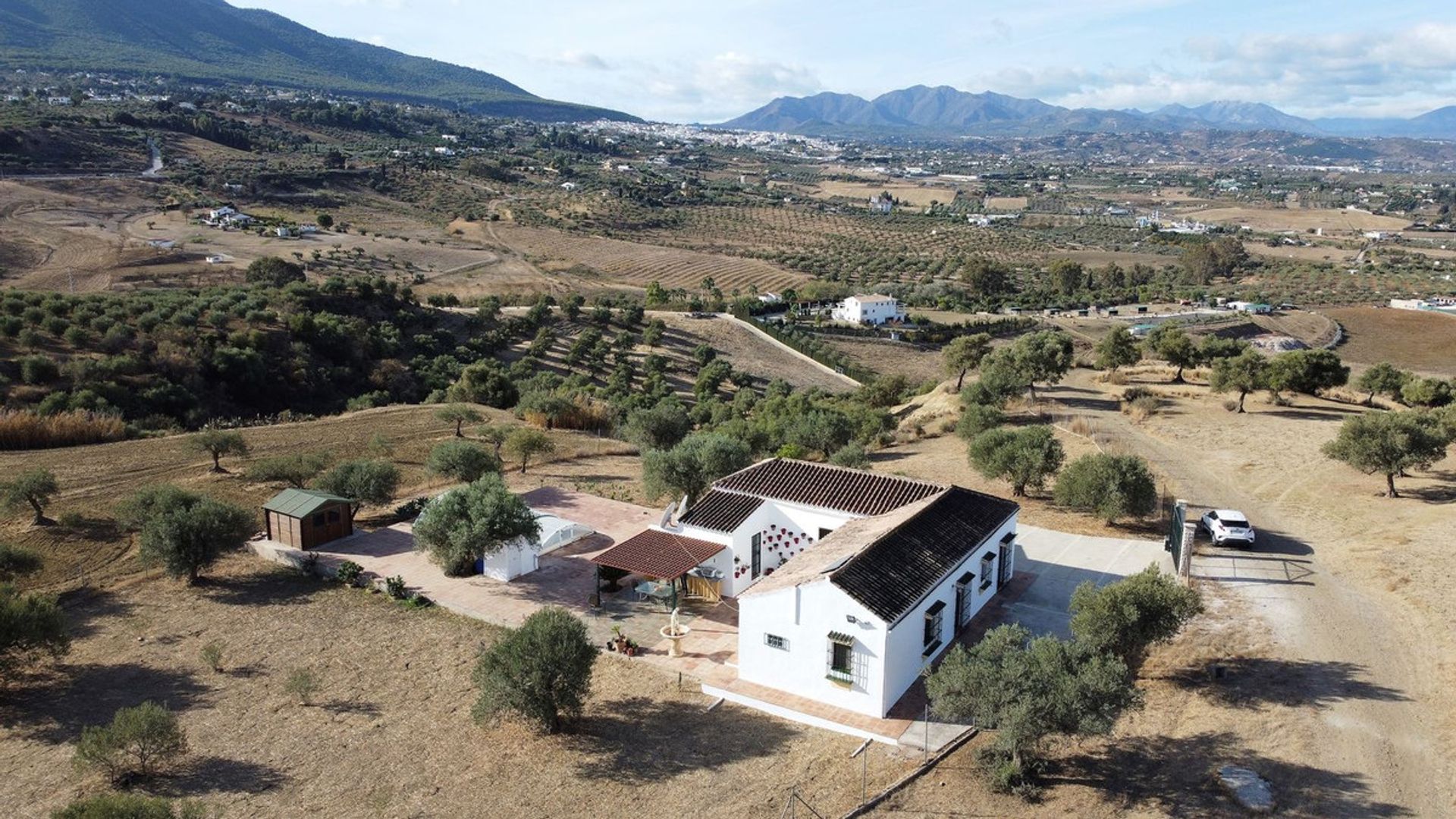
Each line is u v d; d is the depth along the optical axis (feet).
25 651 79.71
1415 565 96.02
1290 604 90.12
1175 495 128.47
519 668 70.74
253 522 111.04
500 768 68.49
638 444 171.01
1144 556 107.04
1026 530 117.08
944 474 142.72
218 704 78.02
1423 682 73.10
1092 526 118.01
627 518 126.52
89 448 151.23
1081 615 75.00
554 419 196.24
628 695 79.10
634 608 96.89
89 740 65.21
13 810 62.49
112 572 104.63
